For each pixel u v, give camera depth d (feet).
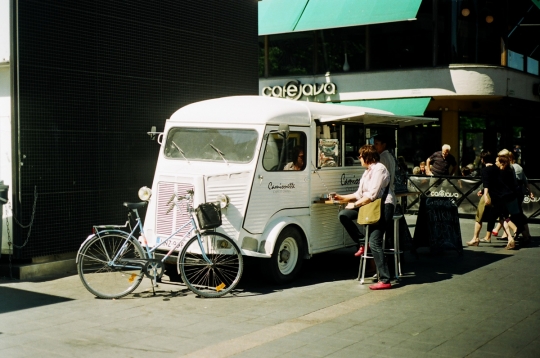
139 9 32.68
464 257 34.73
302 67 75.87
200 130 28.37
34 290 25.75
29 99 27.81
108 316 22.02
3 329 20.30
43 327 20.58
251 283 27.76
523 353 17.88
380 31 71.72
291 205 28.04
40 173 28.30
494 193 37.68
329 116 29.78
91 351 18.17
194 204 25.40
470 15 69.15
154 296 25.08
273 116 27.17
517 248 37.78
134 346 18.65
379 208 26.09
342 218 28.58
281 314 22.38
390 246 28.86
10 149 28.55
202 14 36.52
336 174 30.78
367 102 71.46
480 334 19.74
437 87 68.49
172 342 19.06
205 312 22.67
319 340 19.07
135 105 32.58
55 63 28.78
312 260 33.88
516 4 73.15
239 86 39.27
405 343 18.76
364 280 28.53
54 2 28.68
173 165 28.43
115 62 31.53
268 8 72.49
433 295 25.30
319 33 74.69
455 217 35.17
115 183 31.60
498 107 75.77
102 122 30.94
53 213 28.86
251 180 26.30
